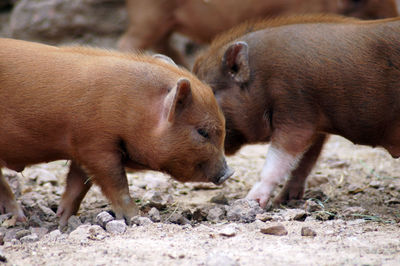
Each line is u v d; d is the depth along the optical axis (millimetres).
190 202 24953
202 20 37844
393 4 38000
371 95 22453
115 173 20172
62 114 19719
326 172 30250
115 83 19797
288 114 22938
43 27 47969
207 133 20062
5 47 20625
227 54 23016
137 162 20734
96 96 19656
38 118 19844
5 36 50125
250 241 17594
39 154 20719
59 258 16094
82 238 17875
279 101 22938
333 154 33469
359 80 22422
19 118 19969
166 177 29000
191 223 20906
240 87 23281
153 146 19875
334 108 22891
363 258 15984
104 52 21141
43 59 20250
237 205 21109
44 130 20000
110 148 19984
